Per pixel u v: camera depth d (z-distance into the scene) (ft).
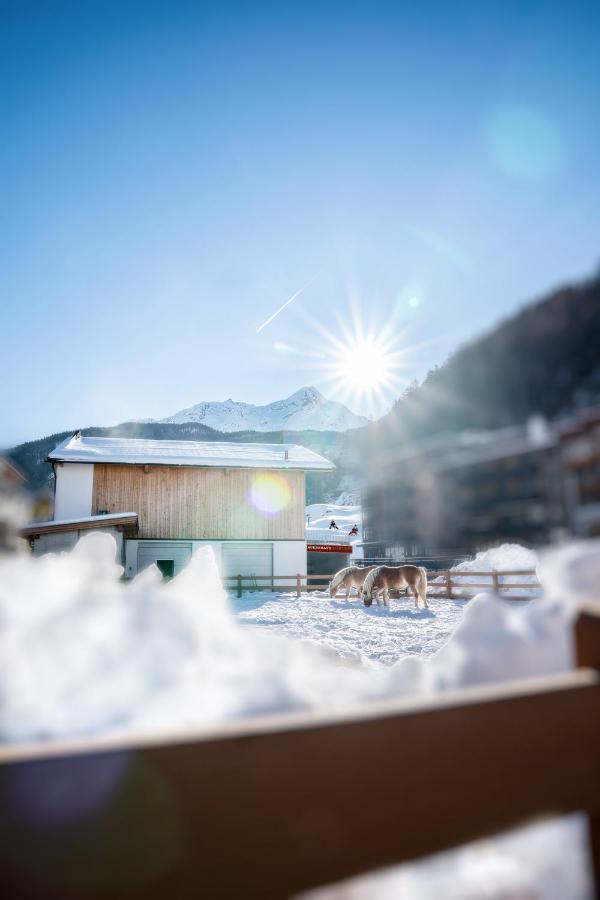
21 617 3.63
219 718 2.77
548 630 3.36
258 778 1.64
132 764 1.53
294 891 1.62
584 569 2.67
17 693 2.93
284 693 2.95
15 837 1.43
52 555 4.99
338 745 1.74
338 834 1.69
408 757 1.82
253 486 67.62
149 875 1.50
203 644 3.82
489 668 3.30
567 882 2.58
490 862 2.74
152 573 5.43
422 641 23.44
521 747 2.02
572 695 2.19
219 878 1.56
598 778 2.15
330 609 41.39
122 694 3.01
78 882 1.45
